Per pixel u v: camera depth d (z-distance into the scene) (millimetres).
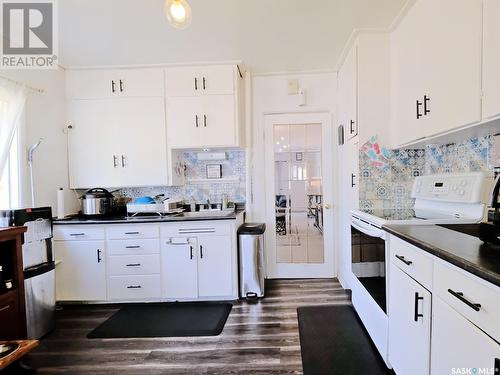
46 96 2836
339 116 3193
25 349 1455
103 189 3135
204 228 2760
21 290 1946
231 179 3414
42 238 2305
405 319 1452
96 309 2719
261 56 2881
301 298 2828
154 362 1879
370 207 2461
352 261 2480
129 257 2768
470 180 1737
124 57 2846
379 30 2375
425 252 1244
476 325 919
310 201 3393
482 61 1337
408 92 2105
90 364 1880
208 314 2535
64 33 2355
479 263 910
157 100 3068
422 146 2334
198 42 2566
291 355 1910
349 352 1928
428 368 1227
